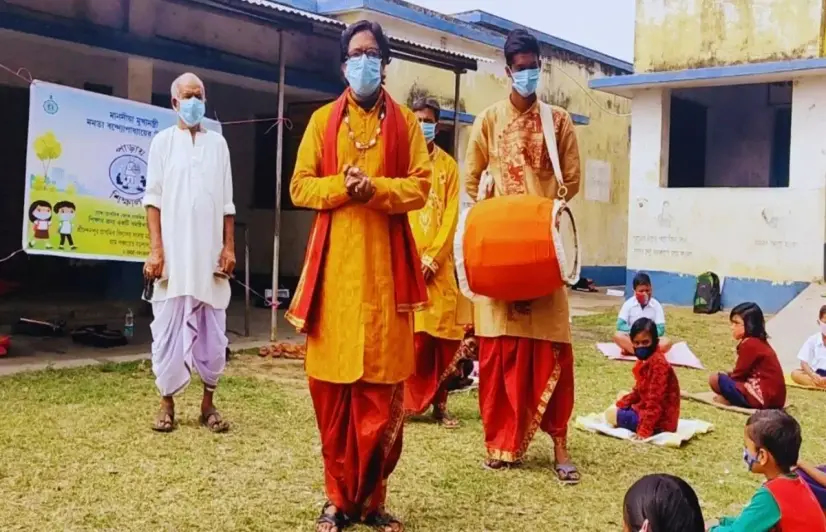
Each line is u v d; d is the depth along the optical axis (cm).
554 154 449
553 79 1611
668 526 218
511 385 445
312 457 460
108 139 734
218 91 1171
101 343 774
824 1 1185
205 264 500
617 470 465
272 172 1209
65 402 558
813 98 1203
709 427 565
